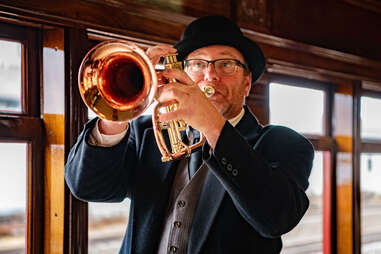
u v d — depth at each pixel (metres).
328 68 2.51
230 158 0.94
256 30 2.07
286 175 1.10
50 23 1.48
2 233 1.74
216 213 1.09
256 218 0.98
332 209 2.83
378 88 3.09
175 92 0.91
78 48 1.52
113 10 1.60
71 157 1.19
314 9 2.41
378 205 3.48
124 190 1.26
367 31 2.82
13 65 1.55
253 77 1.43
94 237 2.25
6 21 1.46
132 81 0.97
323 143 2.74
